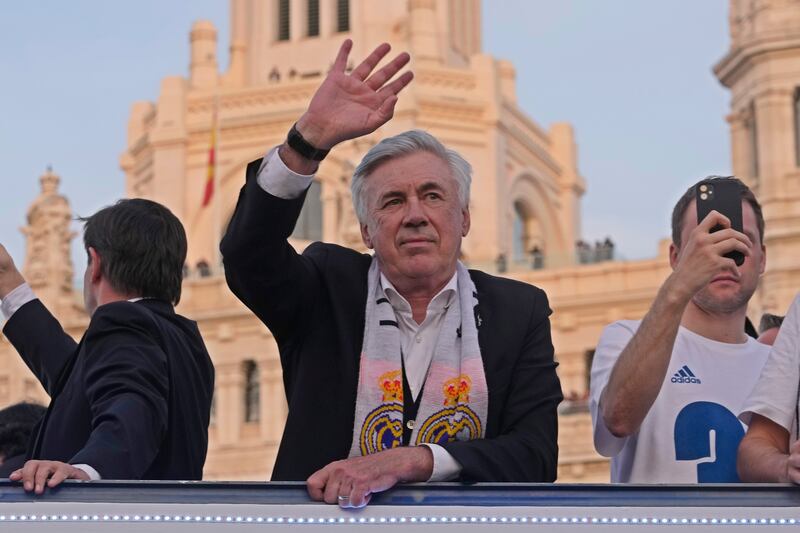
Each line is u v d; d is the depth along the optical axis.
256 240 10.15
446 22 115.12
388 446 10.29
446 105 109.62
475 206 108.94
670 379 12.05
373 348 10.49
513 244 113.94
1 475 12.83
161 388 10.33
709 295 12.16
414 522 8.34
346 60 10.12
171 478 10.59
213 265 108.00
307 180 10.06
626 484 8.31
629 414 10.75
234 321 97.12
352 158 106.06
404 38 111.31
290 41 113.31
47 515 8.23
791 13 91.19
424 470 9.51
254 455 95.50
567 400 85.62
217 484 8.37
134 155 116.69
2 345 100.50
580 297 96.94
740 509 8.22
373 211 10.55
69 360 10.91
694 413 11.91
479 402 10.36
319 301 10.66
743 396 12.02
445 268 10.55
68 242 103.50
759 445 10.12
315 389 10.47
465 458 9.70
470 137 110.12
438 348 10.52
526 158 116.25
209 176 105.62
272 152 10.08
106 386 10.12
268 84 110.75
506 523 8.27
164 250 11.33
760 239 12.20
